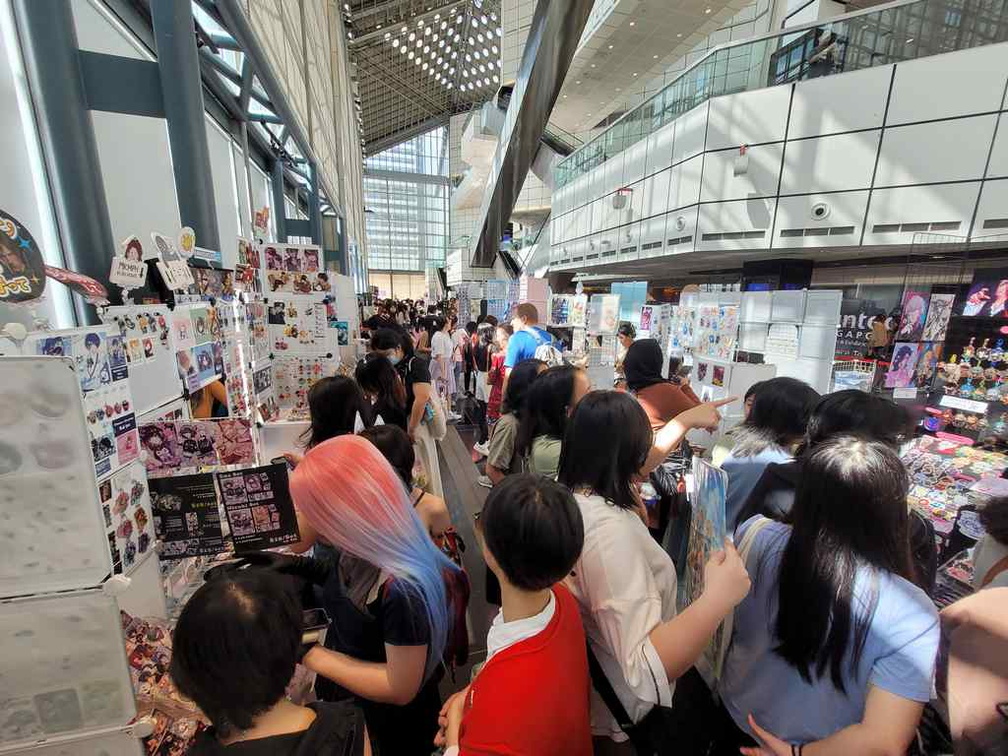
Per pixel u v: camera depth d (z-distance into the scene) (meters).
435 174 38.75
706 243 7.96
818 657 0.76
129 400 1.12
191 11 2.02
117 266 1.31
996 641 0.88
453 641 1.19
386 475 0.97
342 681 0.98
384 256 37.41
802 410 1.58
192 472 1.33
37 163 1.63
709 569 0.82
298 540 1.27
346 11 14.54
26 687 0.88
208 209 2.15
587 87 14.41
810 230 6.98
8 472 0.80
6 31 1.51
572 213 14.05
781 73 7.09
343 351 4.66
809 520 0.78
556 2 7.48
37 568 0.84
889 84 6.17
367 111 28.38
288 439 2.55
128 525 1.09
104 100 1.81
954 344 2.34
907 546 0.77
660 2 10.05
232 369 2.22
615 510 0.93
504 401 2.33
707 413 1.46
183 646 0.60
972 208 5.85
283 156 6.23
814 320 3.29
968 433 2.27
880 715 0.70
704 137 7.74
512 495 0.70
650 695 0.73
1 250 0.88
